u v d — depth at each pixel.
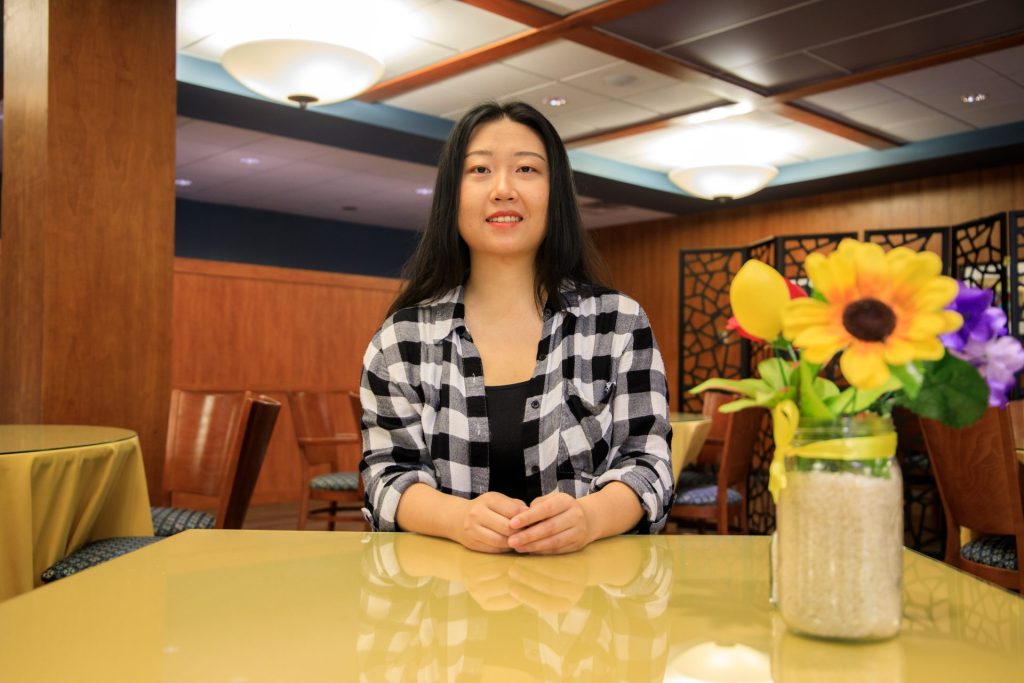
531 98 6.41
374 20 5.06
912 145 7.54
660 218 10.48
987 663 0.60
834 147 7.68
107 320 3.58
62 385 3.47
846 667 0.59
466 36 5.27
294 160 8.17
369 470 1.36
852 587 0.64
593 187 8.55
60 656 0.60
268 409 2.71
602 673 0.58
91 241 3.54
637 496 1.17
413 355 1.42
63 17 3.48
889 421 0.66
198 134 7.36
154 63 3.73
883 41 5.22
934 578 0.84
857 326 0.61
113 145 3.60
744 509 4.27
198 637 0.65
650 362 1.40
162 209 3.73
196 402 3.18
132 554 0.94
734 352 9.70
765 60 5.55
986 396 0.66
